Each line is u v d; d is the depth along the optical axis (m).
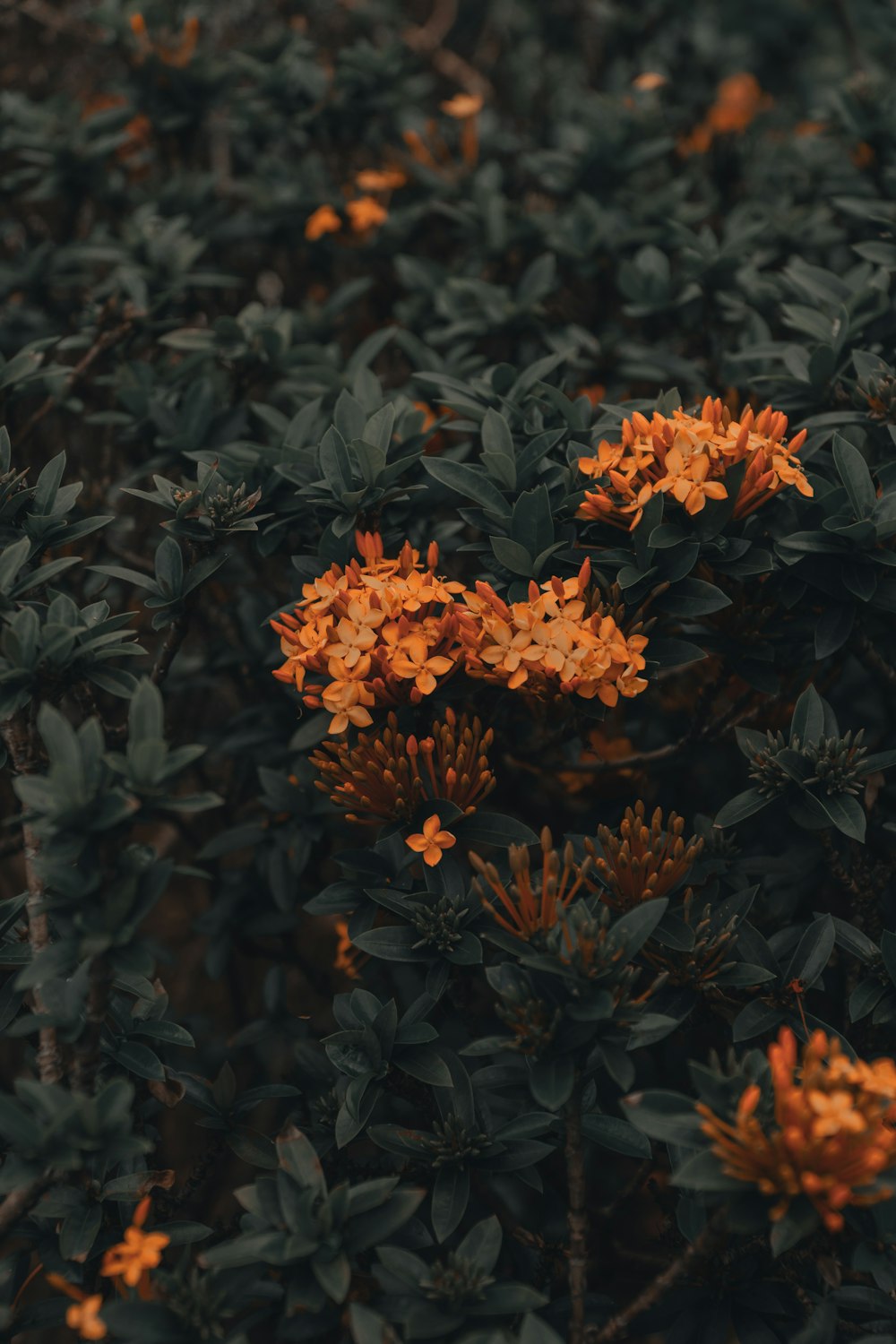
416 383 2.85
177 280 3.15
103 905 1.53
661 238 3.27
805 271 2.69
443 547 2.41
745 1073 1.58
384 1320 1.57
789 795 1.96
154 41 3.68
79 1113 1.53
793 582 2.09
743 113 3.96
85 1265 1.82
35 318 3.36
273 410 2.63
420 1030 1.85
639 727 2.87
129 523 3.33
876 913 2.08
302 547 2.40
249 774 3.06
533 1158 1.78
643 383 3.32
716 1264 1.84
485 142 4.09
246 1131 2.00
